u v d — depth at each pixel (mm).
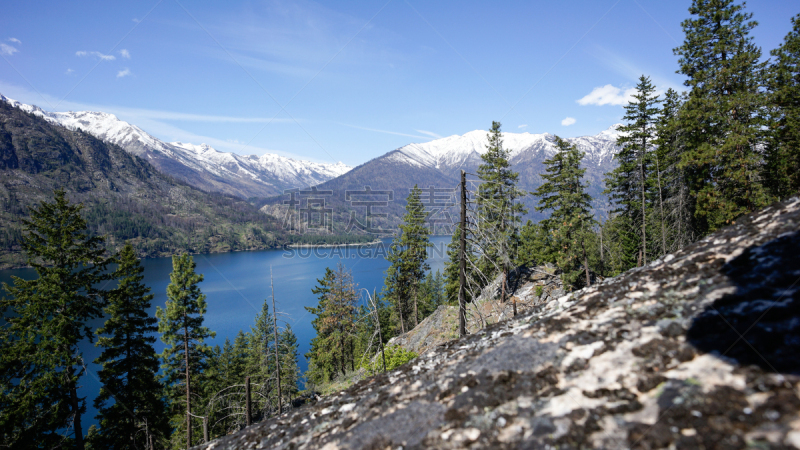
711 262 4629
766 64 21484
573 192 29562
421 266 45625
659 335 3709
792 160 19078
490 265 30094
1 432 18797
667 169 26344
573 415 3039
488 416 3477
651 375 3221
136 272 24781
